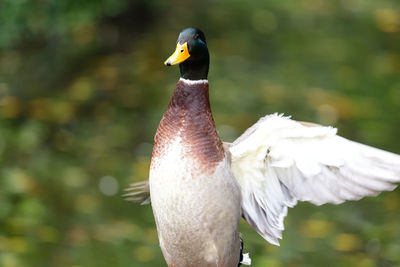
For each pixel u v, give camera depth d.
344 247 9.02
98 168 10.80
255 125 5.93
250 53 15.12
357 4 18.83
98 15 13.05
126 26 15.27
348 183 5.73
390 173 5.39
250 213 6.21
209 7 17.55
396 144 11.53
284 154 5.87
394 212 9.89
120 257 8.84
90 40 14.65
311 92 13.37
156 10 16.05
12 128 11.69
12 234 9.23
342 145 5.58
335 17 17.83
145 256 8.89
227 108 12.54
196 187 5.54
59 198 10.08
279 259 8.77
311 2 18.94
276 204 6.17
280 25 17.02
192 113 5.68
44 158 11.05
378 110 12.79
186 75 5.79
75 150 11.27
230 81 13.69
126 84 13.33
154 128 11.89
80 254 8.88
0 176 10.44
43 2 11.64
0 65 13.60
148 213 9.94
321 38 16.34
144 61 14.17
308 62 14.88
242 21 16.95
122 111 12.41
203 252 5.79
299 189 6.03
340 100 13.12
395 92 13.54
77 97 12.78
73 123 11.97
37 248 8.99
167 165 5.58
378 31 16.91
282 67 14.55
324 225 9.57
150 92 13.10
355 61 15.07
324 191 5.90
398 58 15.33
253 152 5.91
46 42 14.04
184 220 5.60
